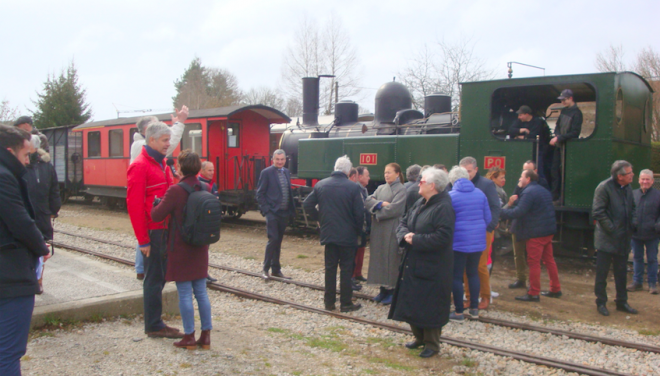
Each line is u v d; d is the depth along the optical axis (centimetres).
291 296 646
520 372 409
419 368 414
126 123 1552
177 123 507
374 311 578
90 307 469
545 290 677
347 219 566
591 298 638
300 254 934
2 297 278
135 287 531
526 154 799
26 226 281
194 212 395
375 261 591
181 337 443
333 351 447
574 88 848
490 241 599
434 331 434
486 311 578
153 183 427
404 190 582
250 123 1457
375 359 429
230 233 1205
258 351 431
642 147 891
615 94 738
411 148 939
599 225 571
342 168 580
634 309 576
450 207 420
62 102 3300
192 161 407
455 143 877
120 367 371
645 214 657
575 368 410
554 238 806
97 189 1736
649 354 448
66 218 1491
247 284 704
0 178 273
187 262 407
